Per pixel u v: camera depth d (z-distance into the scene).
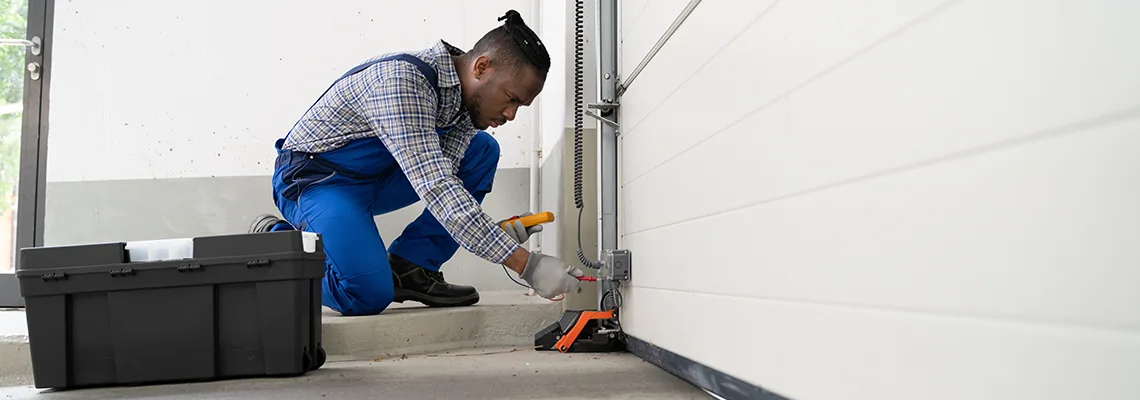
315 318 1.74
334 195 2.21
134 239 3.19
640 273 1.92
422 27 3.39
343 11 3.36
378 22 3.37
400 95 1.79
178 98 3.25
